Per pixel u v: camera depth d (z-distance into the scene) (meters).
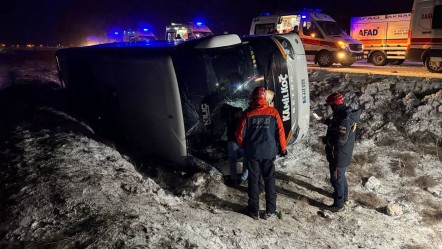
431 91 8.16
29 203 3.64
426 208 5.05
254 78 5.41
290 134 5.77
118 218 3.35
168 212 3.83
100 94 7.37
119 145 6.75
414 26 12.16
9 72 18.97
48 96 10.20
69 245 2.95
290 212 4.83
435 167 6.16
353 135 4.71
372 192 5.50
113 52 6.61
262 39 5.55
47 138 5.80
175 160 5.63
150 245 2.97
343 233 4.42
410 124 7.41
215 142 5.41
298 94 5.73
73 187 3.94
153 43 7.14
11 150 5.41
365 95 8.62
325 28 15.06
